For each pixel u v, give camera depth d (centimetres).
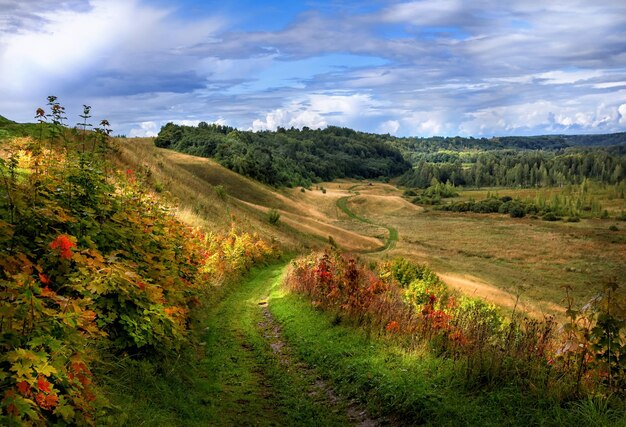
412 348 725
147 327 586
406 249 7450
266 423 563
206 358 773
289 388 689
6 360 329
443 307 1176
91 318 418
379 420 569
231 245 2094
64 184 652
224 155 12200
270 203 9788
